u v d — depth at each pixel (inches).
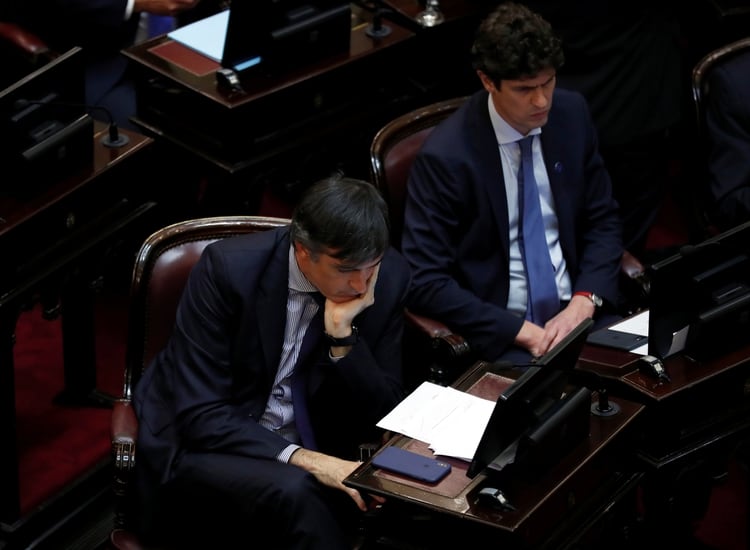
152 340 524.1
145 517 496.1
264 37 637.9
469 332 570.6
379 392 498.9
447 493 436.8
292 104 652.7
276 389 512.1
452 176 572.4
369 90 685.3
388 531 482.0
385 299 508.4
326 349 502.6
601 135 688.4
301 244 467.8
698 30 767.1
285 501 474.6
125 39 735.7
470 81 741.9
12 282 541.0
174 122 658.2
